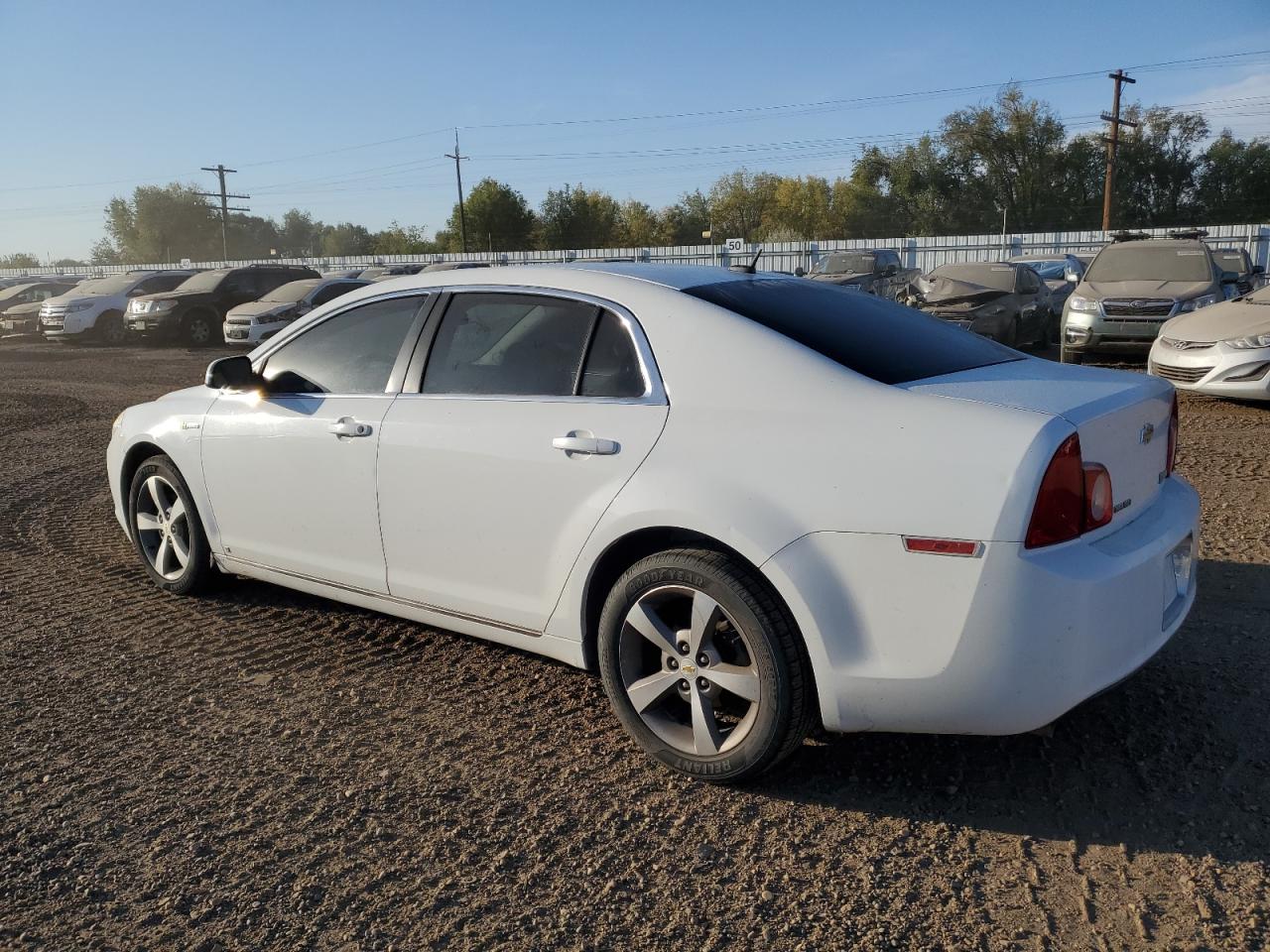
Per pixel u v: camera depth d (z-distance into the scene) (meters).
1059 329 17.62
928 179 65.31
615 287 3.44
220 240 93.12
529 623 3.48
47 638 4.43
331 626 4.51
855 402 2.89
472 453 3.50
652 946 2.40
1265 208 60.31
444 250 71.31
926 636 2.70
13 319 26.02
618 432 3.19
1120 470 2.93
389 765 3.28
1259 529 5.48
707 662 3.03
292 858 2.78
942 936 2.41
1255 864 2.64
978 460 2.66
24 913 2.56
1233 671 3.75
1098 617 2.68
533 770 3.23
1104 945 2.36
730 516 2.90
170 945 2.43
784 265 37.72
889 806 2.98
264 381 4.31
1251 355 8.78
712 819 2.93
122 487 5.12
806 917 2.49
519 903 2.57
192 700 3.78
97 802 3.07
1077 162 62.19
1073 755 3.23
